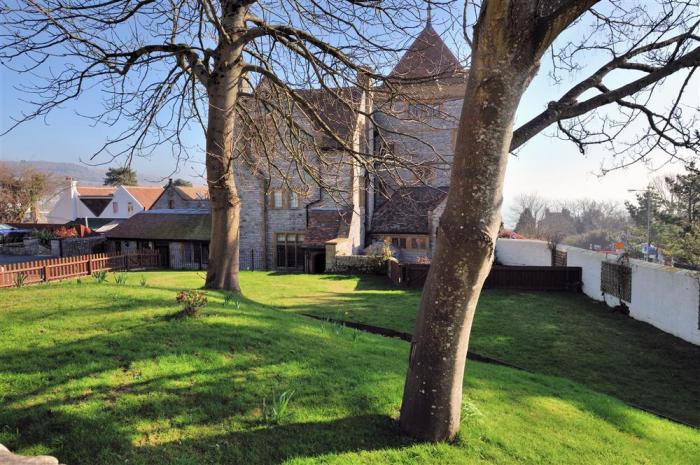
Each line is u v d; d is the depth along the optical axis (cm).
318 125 1334
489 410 591
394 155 1094
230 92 1145
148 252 2883
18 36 867
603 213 7225
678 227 3091
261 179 2853
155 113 1048
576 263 2030
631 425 637
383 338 973
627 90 508
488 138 423
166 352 614
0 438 401
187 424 459
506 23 395
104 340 628
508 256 2930
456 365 478
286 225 2864
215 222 1207
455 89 2442
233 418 480
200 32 984
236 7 1109
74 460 384
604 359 1089
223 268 1209
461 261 447
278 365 629
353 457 430
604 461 502
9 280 1859
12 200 5688
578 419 620
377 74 1086
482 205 436
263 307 1055
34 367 532
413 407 483
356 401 550
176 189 4062
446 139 3077
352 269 2472
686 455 562
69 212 6581
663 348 1177
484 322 1416
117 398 485
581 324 1416
